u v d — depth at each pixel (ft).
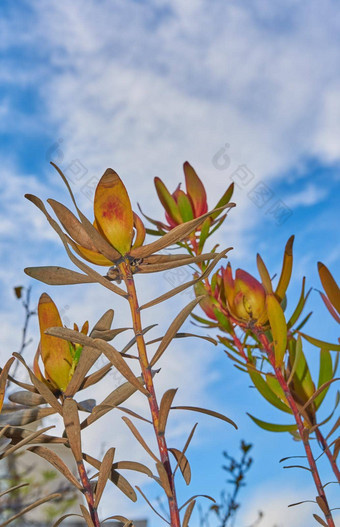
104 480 1.37
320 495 1.69
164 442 1.38
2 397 1.42
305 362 2.02
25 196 1.47
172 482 1.36
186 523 1.37
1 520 6.42
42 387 1.35
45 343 1.48
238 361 2.01
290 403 1.86
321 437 1.92
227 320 2.10
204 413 1.43
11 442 1.40
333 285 1.76
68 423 1.37
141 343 1.42
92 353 1.38
